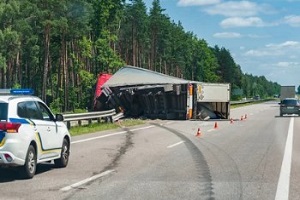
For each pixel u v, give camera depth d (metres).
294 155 16.56
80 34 73.00
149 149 18.36
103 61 81.12
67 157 14.16
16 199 9.26
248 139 22.91
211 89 40.75
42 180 11.48
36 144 12.01
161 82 42.34
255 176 12.09
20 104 11.84
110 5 84.19
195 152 17.39
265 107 87.31
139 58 120.00
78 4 69.62
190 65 165.62
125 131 27.97
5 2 64.56
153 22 119.00
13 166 11.23
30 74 92.38
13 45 67.00
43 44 78.94
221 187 10.59
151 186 10.70
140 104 42.91
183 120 40.19
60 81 80.50
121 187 10.57
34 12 63.94
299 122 38.56
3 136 11.08
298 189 10.36
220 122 38.03
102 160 15.19
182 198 9.41
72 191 10.10
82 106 67.12
